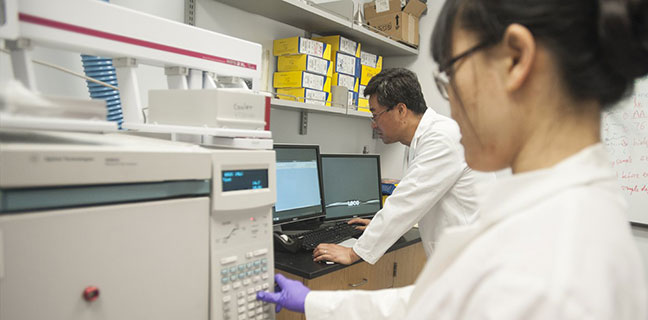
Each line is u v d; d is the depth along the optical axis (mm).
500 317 329
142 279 548
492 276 359
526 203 394
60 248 470
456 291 388
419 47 2426
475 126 449
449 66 455
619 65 359
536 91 399
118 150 507
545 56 387
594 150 397
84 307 494
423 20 2404
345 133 2381
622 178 1955
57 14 592
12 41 589
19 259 440
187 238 599
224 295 649
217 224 639
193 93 713
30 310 451
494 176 1322
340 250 1281
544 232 352
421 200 1253
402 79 1453
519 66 391
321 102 1798
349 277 1319
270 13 1726
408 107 1472
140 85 1388
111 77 1032
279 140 1977
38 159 440
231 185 653
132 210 532
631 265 346
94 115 533
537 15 375
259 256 707
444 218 1377
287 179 1583
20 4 552
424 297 434
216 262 636
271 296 721
